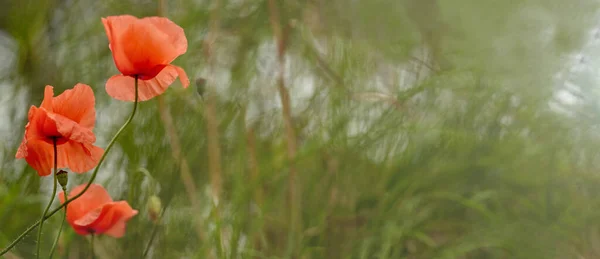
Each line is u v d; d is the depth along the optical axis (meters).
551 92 3.46
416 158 3.12
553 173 3.32
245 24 3.26
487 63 3.56
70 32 3.48
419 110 3.28
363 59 3.22
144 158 2.63
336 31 3.33
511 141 3.31
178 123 2.68
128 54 2.17
